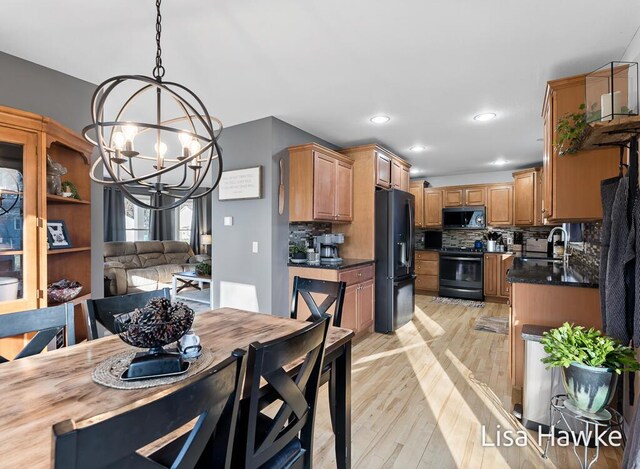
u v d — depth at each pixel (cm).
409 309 429
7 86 214
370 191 396
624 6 166
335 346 146
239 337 151
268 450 101
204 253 802
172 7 168
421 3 166
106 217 692
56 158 241
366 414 215
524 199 534
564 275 252
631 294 157
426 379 265
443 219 618
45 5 167
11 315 137
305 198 339
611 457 173
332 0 163
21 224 194
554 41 198
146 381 106
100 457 52
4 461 69
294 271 345
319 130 370
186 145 150
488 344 346
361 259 392
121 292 551
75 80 249
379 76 245
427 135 388
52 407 91
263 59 221
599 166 202
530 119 333
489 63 225
